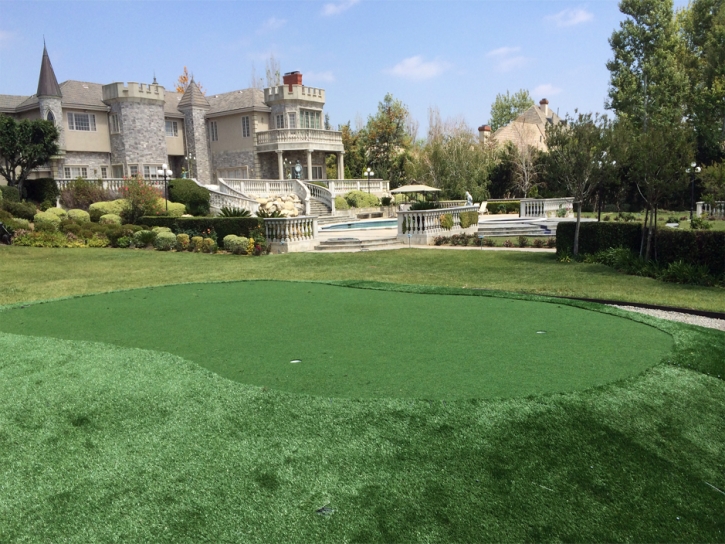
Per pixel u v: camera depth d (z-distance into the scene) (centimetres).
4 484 425
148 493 413
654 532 381
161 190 3250
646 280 1379
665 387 585
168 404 549
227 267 1773
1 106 3775
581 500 409
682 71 4328
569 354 686
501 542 365
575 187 1786
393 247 2311
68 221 2402
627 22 4603
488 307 971
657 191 1498
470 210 2711
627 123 1748
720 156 3916
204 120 4441
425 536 368
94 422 519
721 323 917
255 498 405
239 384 588
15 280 1489
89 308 1004
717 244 1327
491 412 516
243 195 3444
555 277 1458
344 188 4297
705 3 4650
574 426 500
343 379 600
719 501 418
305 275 1554
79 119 3772
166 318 915
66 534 371
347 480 425
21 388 594
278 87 4312
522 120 6331
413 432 486
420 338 763
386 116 5488
